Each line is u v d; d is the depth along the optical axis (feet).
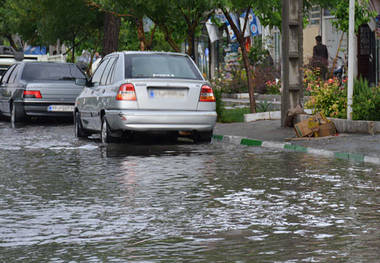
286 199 35.60
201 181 41.65
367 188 38.60
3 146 62.95
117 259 24.70
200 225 29.96
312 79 73.97
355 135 61.67
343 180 41.50
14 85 91.56
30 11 156.66
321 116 63.26
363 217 31.17
